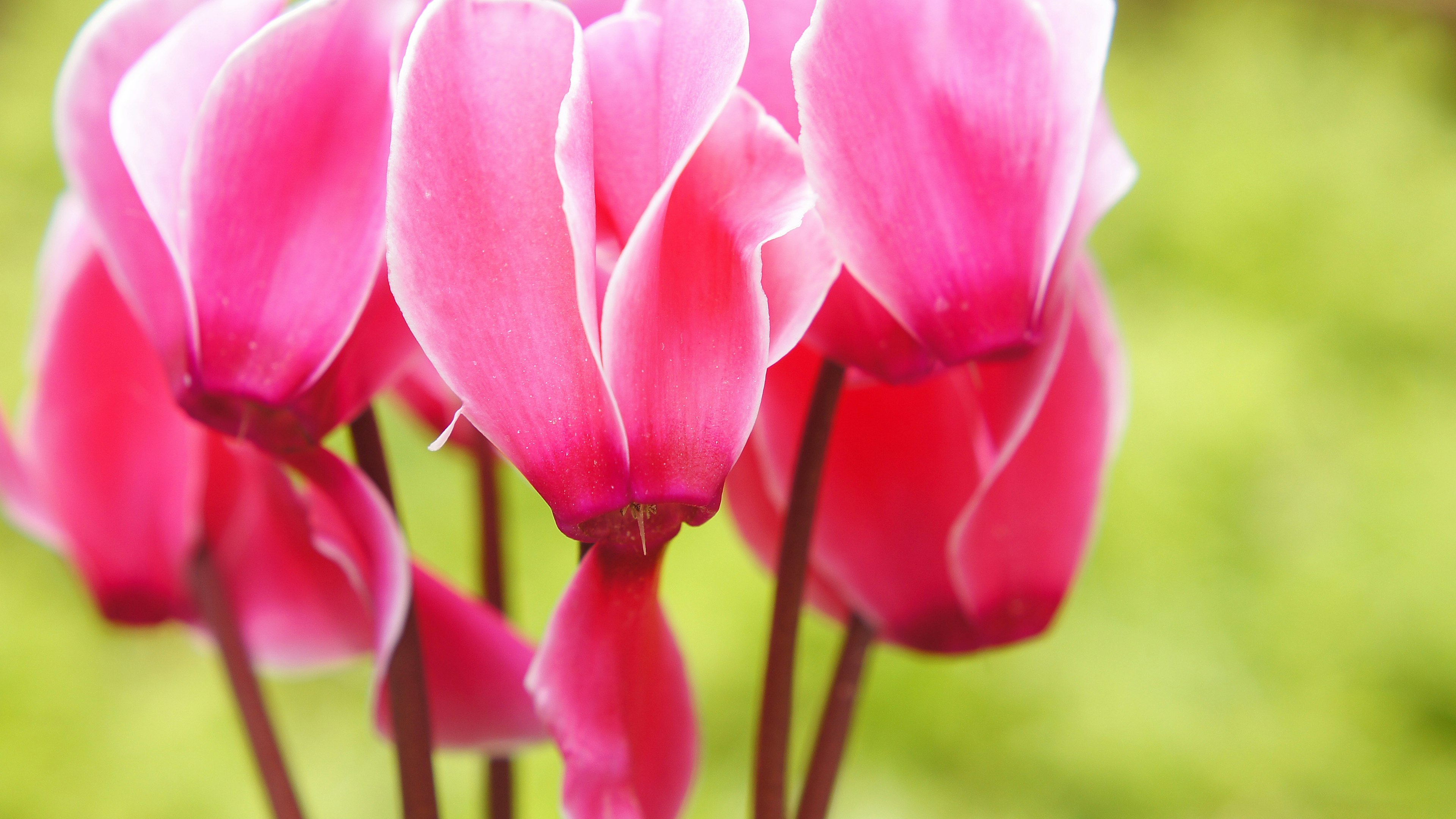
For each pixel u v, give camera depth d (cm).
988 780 107
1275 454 133
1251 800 108
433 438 37
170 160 26
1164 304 150
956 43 26
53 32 169
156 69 26
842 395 29
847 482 29
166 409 31
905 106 26
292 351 26
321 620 32
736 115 25
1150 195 163
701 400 25
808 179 25
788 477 29
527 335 25
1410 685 117
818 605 31
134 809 105
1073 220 27
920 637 30
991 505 29
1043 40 26
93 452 31
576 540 25
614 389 25
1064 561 29
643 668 27
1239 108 182
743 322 25
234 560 32
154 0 27
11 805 104
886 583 30
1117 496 122
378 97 26
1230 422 130
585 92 25
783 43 26
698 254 25
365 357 27
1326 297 158
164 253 27
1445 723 116
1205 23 209
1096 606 116
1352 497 129
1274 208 163
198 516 31
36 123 162
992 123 26
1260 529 127
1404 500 129
